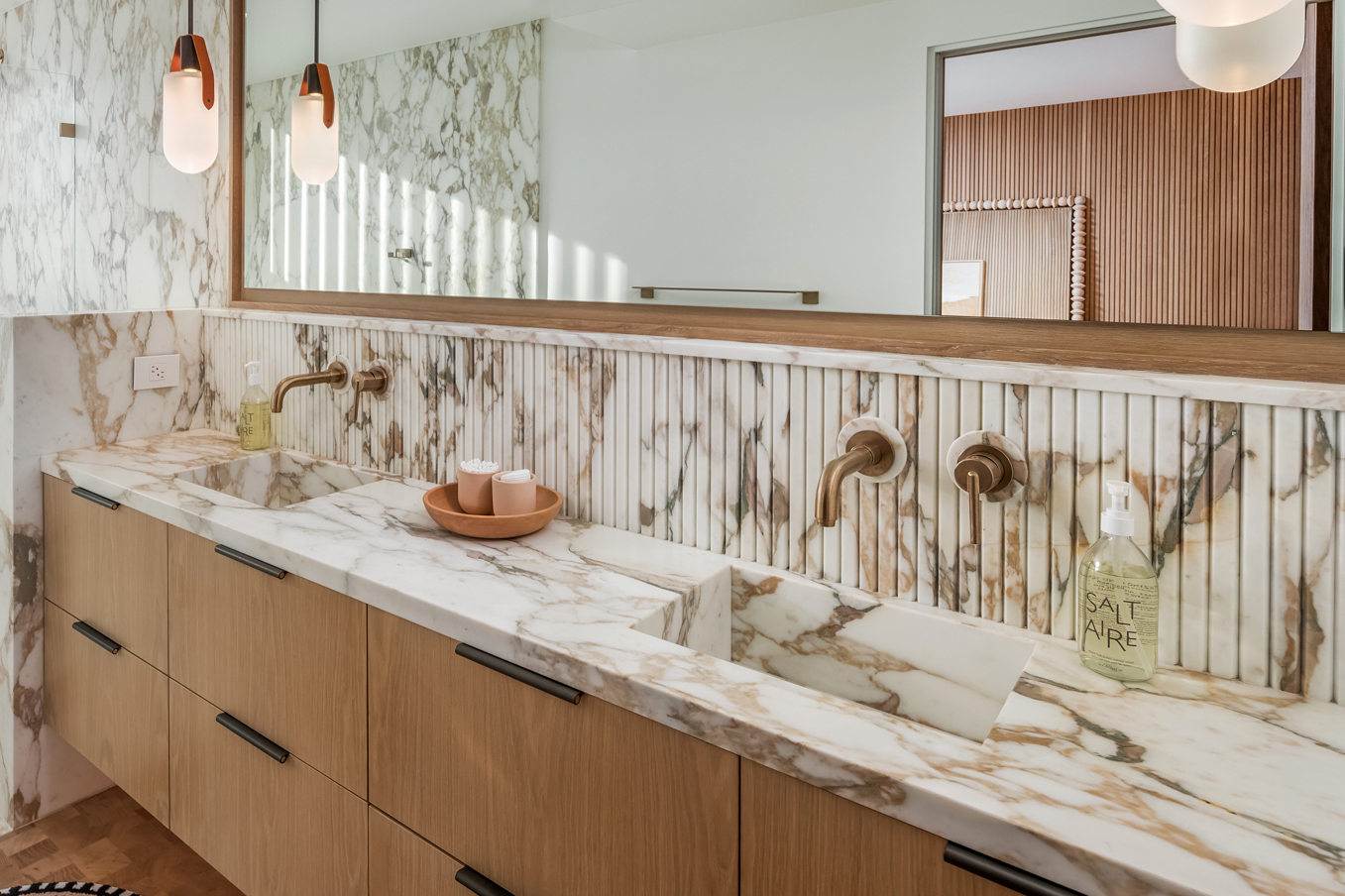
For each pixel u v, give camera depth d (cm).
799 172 122
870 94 115
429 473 174
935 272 112
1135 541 99
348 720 124
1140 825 67
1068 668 97
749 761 82
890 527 116
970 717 108
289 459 197
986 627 108
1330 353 89
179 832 161
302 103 174
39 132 264
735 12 125
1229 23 68
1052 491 103
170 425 216
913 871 73
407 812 117
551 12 146
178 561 153
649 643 99
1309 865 62
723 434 131
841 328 121
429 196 171
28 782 195
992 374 104
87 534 176
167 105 161
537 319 154
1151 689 92
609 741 94
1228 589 93
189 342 219
